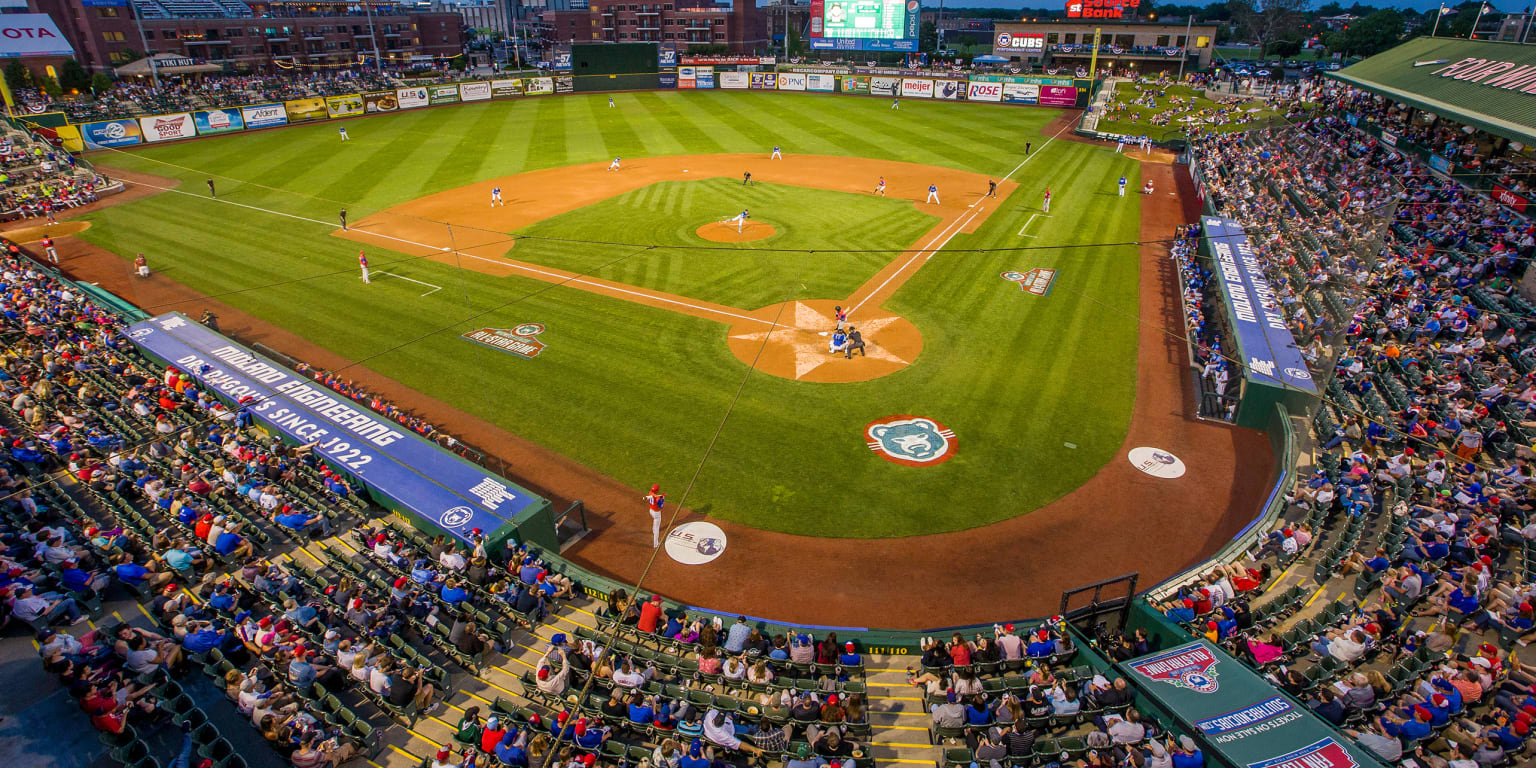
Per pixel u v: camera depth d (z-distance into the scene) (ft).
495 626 54.80
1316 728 41.88
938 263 136.05
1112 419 88.22
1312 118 229.25
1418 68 175.63
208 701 46.09
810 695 46.83
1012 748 43.75
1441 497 65.72
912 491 75.82
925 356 102.12
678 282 127.34
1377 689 46.70
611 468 79.61
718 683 51.37
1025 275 130.82
